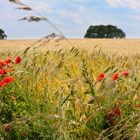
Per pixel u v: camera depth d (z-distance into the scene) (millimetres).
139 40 54500
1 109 5027
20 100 5188
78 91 5062
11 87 5297
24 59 6090
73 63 6531
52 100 5180
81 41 50656
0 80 5648
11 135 4320
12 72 5695
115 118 4715
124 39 56875
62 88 5285
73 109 4824
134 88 4871
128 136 3982
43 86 5621
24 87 5387
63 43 41094
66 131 4207
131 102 4848
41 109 4895
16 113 4938
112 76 4961
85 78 4816
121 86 5082
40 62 6516
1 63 5918
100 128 4730
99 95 4598
